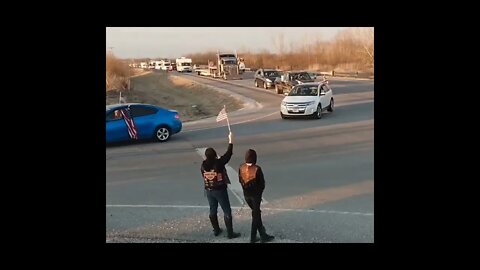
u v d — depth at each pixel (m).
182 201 8.83
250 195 6.66
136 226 7.44
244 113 24.92
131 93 49.66
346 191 9.12
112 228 7.36
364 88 38.59
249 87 44.97
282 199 8.70
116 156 13.49
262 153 13.21
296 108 20.34
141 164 12.31
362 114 21.52
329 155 12.61
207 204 8.61
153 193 9.40
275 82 37.50
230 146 7.10
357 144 14.02
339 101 28.27
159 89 57.78
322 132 16.69
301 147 13.93
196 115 29.33
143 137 15.66
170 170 11.53
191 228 7.37
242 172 6.71
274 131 17.44
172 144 15.47
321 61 83.44
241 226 7.44
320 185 9.62
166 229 7.33
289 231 7.09
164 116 16.12
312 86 21.84
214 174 6.84
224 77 58.56
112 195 9.22
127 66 61.38
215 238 6.95
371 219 7.49
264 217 7.73
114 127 14.97
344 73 67.38
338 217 7.64
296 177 10.34
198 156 13.27
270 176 10.48
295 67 85.44
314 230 7.11
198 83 54.31
